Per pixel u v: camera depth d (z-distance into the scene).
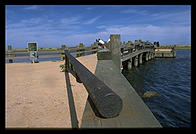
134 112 1.26
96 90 1.32
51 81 6.40
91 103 1.51
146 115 1.21
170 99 9.91
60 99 4.29
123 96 1.65
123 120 1.13
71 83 6.06
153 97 10.34
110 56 4.80
